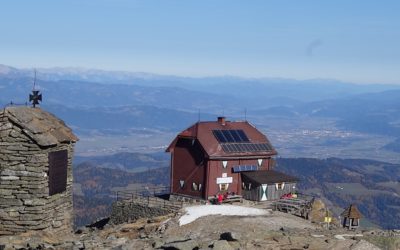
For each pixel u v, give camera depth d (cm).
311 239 2689
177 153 6606
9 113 2833
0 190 2814
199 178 6378
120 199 6131
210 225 3928
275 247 2481
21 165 2816
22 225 2806
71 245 2442
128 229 4028
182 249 2233
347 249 2467
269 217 4416
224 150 6394
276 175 6575
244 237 2659
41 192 2825
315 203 5772
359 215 4800
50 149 2894
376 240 3136
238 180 6519
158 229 3978
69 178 3139
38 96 3188
